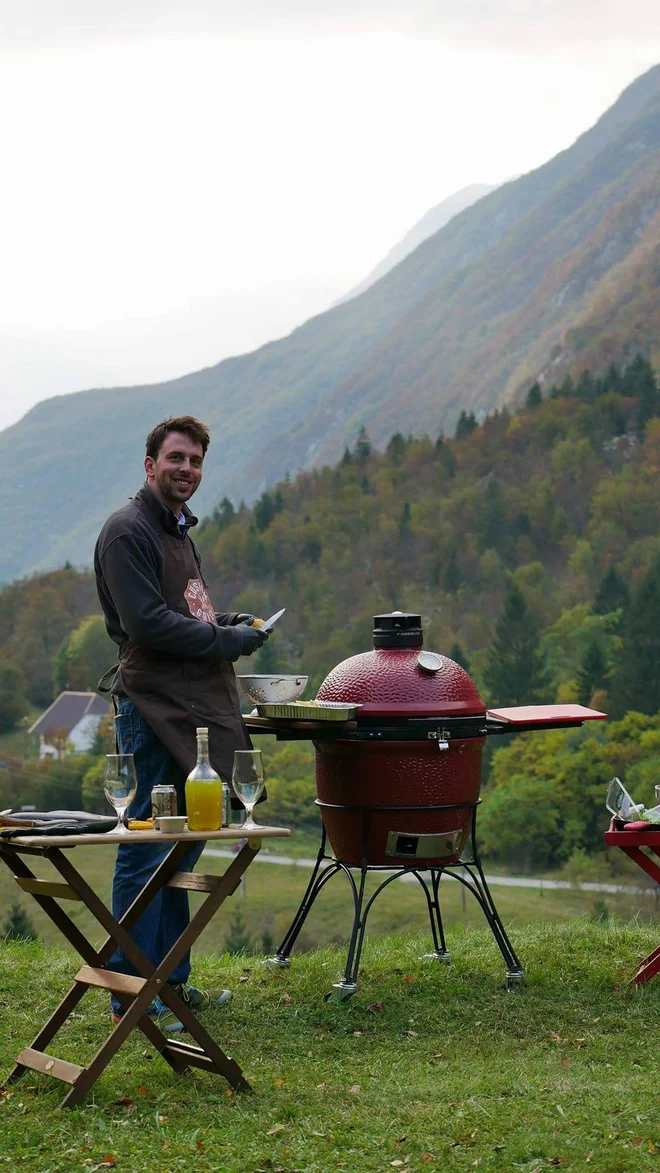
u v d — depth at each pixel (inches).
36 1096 142.9
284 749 3321.9
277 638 4542.3
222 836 140.0
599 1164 118.0
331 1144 126.9
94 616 4842.5
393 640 200.5
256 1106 140.3
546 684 3688.5
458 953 220.4
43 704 4660.4
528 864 2994.6
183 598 176.7
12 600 4997.5
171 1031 171.2
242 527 5585.6
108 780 141.8
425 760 194.2
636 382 6323.8
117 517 171.5
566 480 5364.2
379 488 5767.7
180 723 171.0
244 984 200.4
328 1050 167.6
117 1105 139.4
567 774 3053.6
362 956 219.9
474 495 5182.1
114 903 176.1
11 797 3816.4
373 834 196.7
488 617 4569.4
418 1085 147.6
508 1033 175.3
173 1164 120.6
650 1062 158.4
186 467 176.1
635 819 199.9
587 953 213.6
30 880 148.9
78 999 151.9
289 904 2460.6
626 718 3189.0
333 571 5036.9
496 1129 129.6
